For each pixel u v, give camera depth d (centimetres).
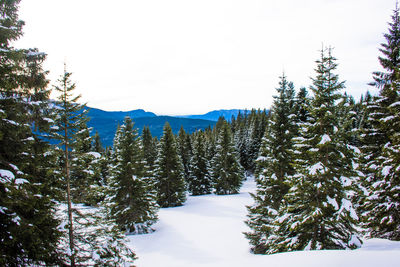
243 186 4803
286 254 925
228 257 1502
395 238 1211
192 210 2923
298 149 1180
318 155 1120
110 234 951
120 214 2095
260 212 1497
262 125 6322
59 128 868
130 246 1791
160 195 3219
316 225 1094
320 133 1127
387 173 1201
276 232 1216
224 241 1850
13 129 690
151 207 2273
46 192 820
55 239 809
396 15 1422
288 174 1450
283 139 1485
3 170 628
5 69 649
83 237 918
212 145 5891
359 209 1465
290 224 1147
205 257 1532
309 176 1079
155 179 3347
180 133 5769
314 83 1148
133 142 2295
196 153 4359
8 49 673
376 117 1440
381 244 1048
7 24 672
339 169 1090
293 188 1143
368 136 1469
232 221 2398
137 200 2184
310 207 1108
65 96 885
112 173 2292
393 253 765
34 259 716
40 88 783
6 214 655
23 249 704
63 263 820
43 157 809
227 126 4222
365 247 1017
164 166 3347
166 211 2934
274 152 1488
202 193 4225
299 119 1623
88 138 945
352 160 1101
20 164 711
